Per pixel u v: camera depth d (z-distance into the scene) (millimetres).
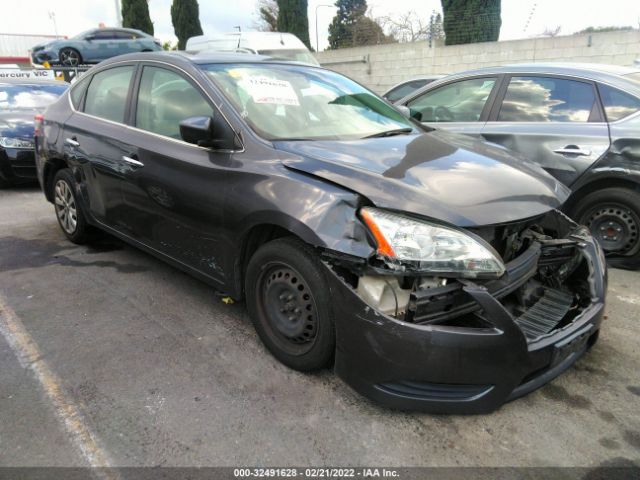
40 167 4898
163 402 2467
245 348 2955
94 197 4160
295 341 2672
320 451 2170
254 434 2260
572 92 4453
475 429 2324
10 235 5098
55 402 2461
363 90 3939
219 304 3537
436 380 2156
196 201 3018
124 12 27703
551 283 2877
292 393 2543
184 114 3256
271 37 11977
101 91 4195
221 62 3445
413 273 2158
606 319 3436
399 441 2234
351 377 2344
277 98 3242
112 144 3777
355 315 2250
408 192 2312
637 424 2375
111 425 2305
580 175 4258
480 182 2520
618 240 4281
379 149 2834
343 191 2365
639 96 4125
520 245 2643
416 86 9516
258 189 2641
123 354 2889
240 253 2852
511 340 2137
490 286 2291
